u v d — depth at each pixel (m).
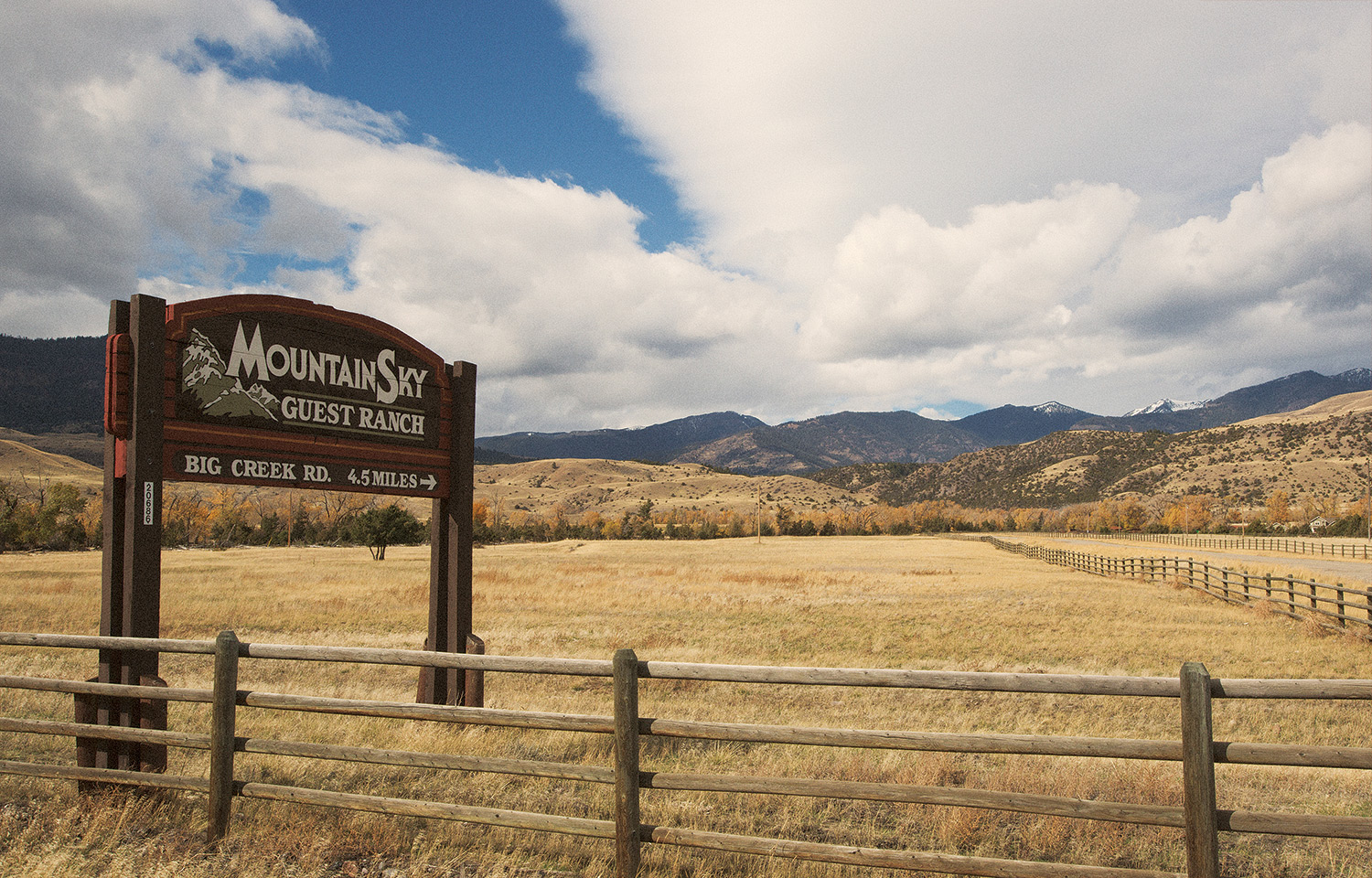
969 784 5.85
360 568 40.53
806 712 9.23
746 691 10.47
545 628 17.64
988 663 13.15
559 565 47.56
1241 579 27.48
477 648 8.12
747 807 5.46
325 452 7.15
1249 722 8.70
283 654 4.78
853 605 23.39
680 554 68.50
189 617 18.25
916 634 16.77
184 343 6.11
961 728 8.59
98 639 5.28
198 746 4.91
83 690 5.25
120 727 5.18
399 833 4.73
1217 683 3.52
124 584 5.67
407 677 11.43
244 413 6.51
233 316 6.48
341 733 7.56
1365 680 3.31
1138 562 35.69
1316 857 4.71
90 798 5.18
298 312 6.99
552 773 4.31
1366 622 14.70
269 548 71.19
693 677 4.12
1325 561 43.75
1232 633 16.48
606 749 7.19
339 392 7.32
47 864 4.35
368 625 17.84
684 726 4.13
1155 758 3.60
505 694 10.16
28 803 5.31
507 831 4.91
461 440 8.42
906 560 59.28
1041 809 3.73
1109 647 14.69
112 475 5.79
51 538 64.38
